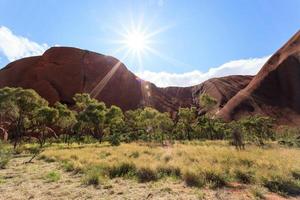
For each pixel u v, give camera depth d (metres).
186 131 75.69
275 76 156.00
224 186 9.53
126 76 167.75
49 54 148.75
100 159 17.20
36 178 11.95
